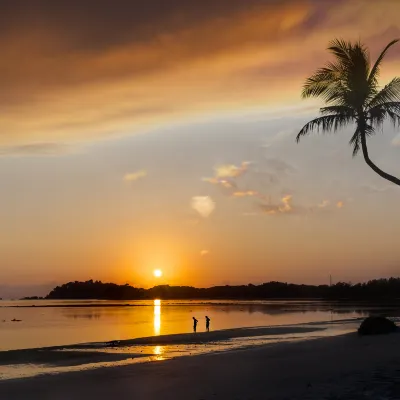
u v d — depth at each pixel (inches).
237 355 963.3
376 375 594.2
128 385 637.3
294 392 511.5
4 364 1135.0
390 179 868.6
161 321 3745.1
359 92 888.3
